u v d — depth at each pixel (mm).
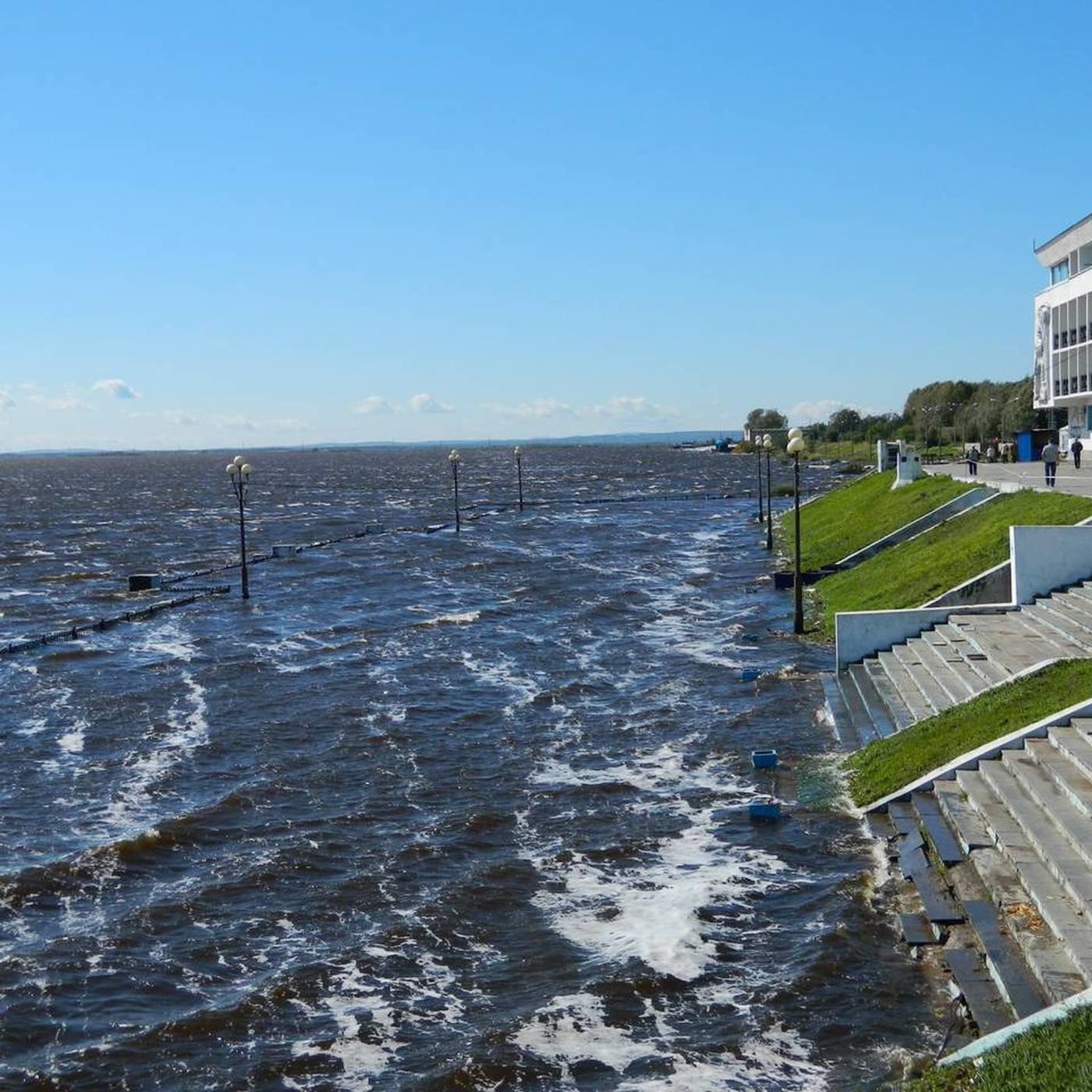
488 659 38000
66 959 17547
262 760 27250
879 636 32250
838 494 79562
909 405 187500
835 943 16766
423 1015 15734
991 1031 13656
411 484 174875
